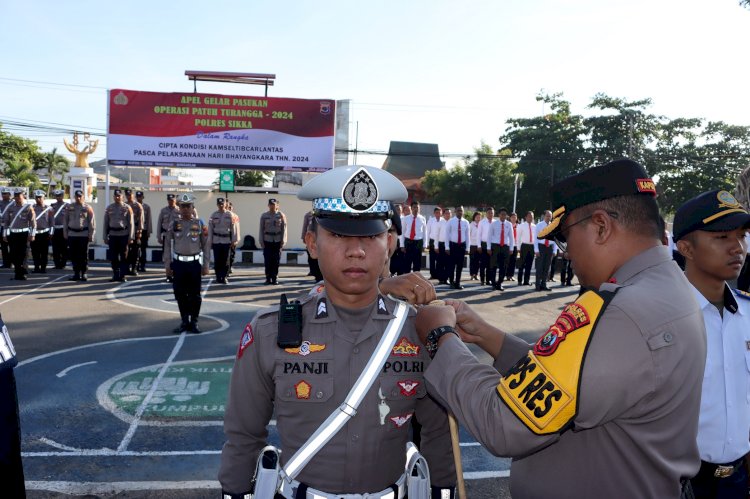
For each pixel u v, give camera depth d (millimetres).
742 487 2318
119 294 11250
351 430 1613
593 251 1497
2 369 1655
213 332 8047
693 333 1338
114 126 17469
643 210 1456
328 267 1618
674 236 2391
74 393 5332
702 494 2281
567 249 1618
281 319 1652
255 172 35031
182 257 7816
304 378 1626
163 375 5961
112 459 3988
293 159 18141
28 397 5199
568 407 1243
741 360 2281
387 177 1651
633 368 1245
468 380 1417
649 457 1312
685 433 1357
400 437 1675
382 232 1629
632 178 1459
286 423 1649
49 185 51438
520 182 38906
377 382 1639
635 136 37656
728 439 2234
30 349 6910
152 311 9562
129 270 14523
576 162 38438
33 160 49000
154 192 22062
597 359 1249
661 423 1317
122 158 17547
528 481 1473
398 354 1670
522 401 1281
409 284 1820
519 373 1325
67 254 15586
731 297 2330
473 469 4031
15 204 12828
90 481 3674
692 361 1318
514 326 9383
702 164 36531
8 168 46844
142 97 17500
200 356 6746
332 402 1623
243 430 1740
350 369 1637
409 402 1662
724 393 2236
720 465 2238
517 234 15445
